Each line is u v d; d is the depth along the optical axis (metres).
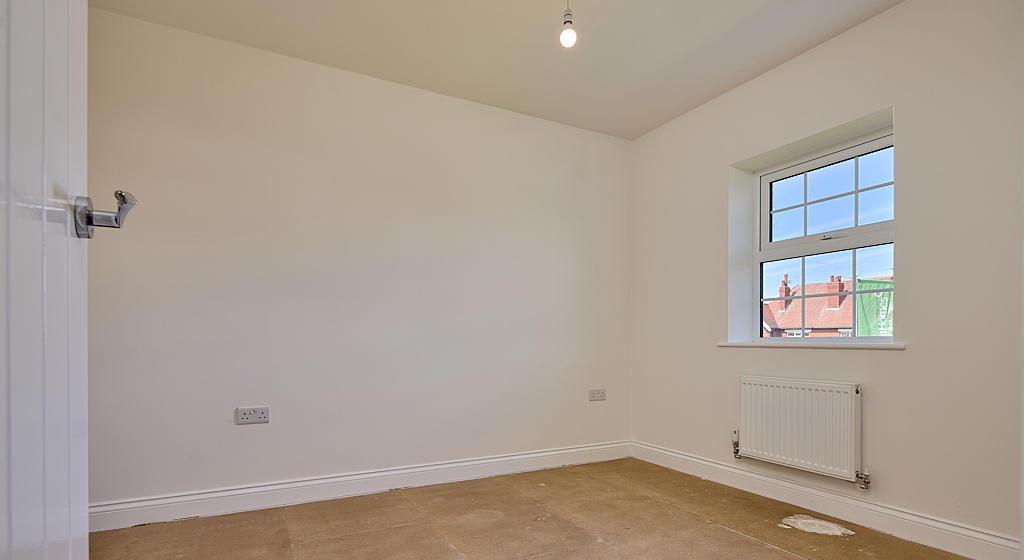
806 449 2.80
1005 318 2.15
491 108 3.72
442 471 3.36
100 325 2.58
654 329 3.99
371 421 3.17
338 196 3.16
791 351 2.98
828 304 3.03
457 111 3.58
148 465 2.63
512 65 3.16
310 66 3.13
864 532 2.50
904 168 2.51
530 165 3.85
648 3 2.56
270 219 2.97
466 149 3.60
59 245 0.65
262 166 2.97
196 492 2.71
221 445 2.79
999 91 2.20
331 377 3.07
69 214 0.70
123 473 2.58
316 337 3.05
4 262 0.47
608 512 2.79
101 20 2.65
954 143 2.33
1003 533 2.11
